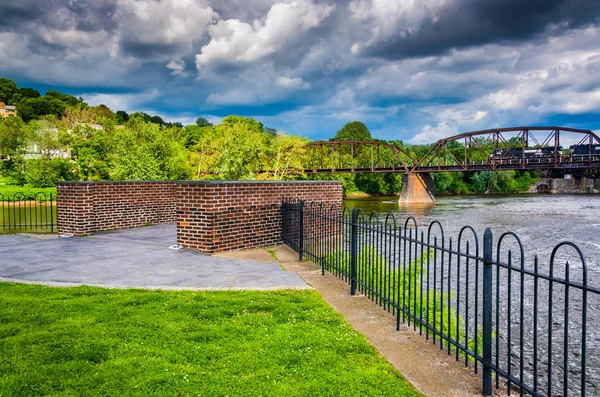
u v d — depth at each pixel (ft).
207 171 181.88
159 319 18.28
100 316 18.57
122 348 15.31
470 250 63.46
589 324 30.81
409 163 352.28
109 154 201.57
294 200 37.83
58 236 43.32
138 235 44.09
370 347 16.24
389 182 301.02
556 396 20.66
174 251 35.29
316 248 34.47
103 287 23.81
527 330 28.94
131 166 139.13
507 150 259.60
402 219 122.11
